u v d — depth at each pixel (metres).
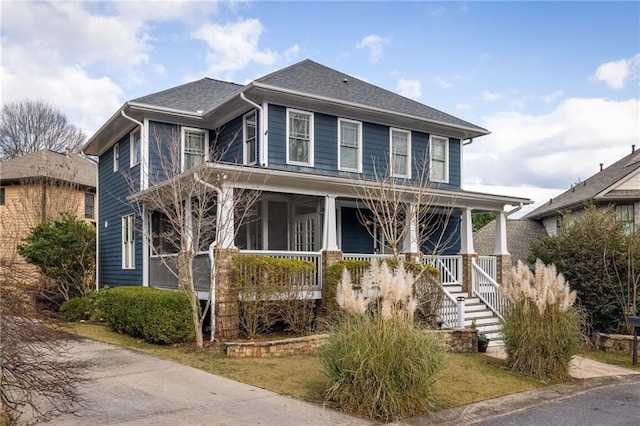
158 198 11.23
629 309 12.73
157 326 9.88
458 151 17.31
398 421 6.00
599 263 13.34
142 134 14.30
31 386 4.46
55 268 16.34
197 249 10.54
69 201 24.73
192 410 5.98
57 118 37.72
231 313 10.31
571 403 7.24
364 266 11.22
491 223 26.34
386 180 12.91
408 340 6.31
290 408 6.23
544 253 14.77
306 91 13.62
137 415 5.73
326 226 11.88
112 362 8.52
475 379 8.34
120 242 16.38
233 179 10.52
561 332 8.69
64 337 4.80
